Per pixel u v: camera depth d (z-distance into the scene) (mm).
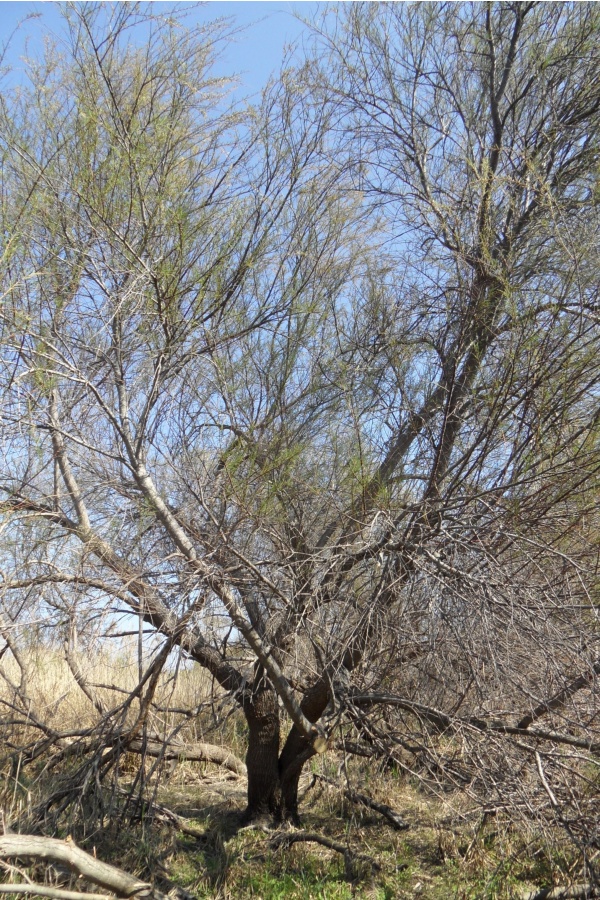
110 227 4109
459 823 4898
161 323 4281
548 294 4371
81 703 6715
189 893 4180
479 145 5418
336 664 4727
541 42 5320
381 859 4824
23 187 4293
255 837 5047
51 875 3947
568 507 4363
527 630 3871
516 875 4562
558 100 5242
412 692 4684
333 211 5297
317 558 4344
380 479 4488
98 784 4645
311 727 4773
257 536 4582
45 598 4383
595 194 4523
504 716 4637
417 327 5031
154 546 4414
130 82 4418
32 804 4770
